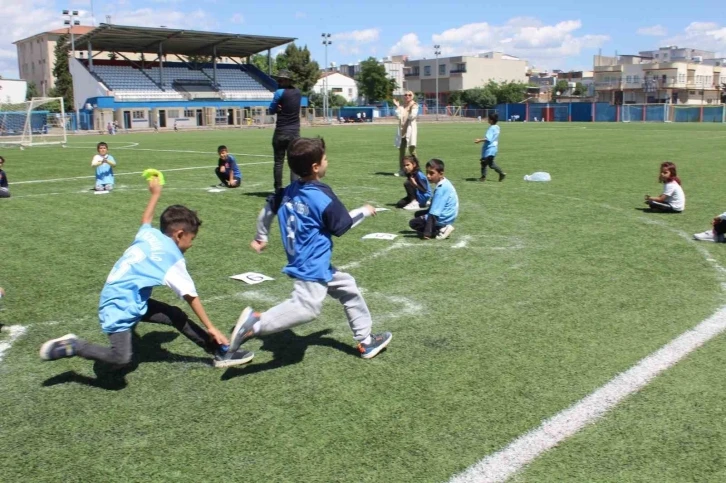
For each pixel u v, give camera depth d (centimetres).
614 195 1064
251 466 278
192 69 5969
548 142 2666
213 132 4506
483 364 382
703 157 1852
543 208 931
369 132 3941
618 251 661
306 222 351
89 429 313
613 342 413
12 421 322
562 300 501
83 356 341
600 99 9662
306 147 350
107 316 345
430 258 636
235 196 1073
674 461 278
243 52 6128
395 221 833
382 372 373
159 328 452
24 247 694
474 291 527
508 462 278
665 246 684
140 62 5875
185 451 291
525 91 9050
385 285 545
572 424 309
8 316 476
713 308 480
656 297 507
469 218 851
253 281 557
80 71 5384
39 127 4203
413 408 328
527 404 330
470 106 8775
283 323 357
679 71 8838
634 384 352
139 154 2138
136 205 980
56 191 1152
